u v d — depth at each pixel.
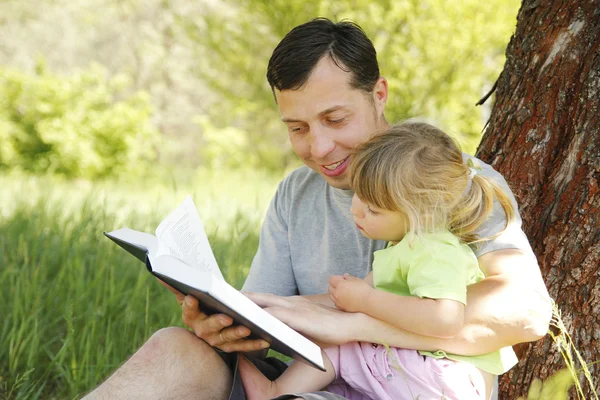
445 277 1.97
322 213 2.53
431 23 9.95
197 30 12.04
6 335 3.56
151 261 1.83
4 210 6.48
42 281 3.94
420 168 2.06
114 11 14.90
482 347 2.01
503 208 2.13
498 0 9.92
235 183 11.09
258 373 2.12
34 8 14.55
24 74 12.44
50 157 11.90
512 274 2.03
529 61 2.62
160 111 14.66
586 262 2.42
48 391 3.21
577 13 2.52
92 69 12.91
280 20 10.84
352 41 2.29
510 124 2.64
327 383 2.10
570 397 2.43
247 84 12.62
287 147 13.91
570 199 2.47
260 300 2.15
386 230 2.14
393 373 2.02
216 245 4.85
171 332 2.10
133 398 2.00
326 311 2.10
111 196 8.98
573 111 2.51
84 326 3.62
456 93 10.15
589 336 2.43
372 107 2.37
